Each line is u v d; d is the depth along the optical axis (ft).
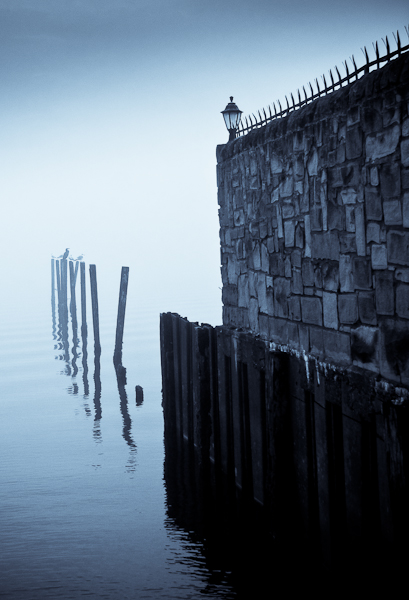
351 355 19.74
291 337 24.71
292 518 24.73
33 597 23.99
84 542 28.76
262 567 25.43
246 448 30.30
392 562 17.13
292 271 24.38
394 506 16.44
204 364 35.37
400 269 16.90
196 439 36.32
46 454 42.32
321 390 21.34
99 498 34.06
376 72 17.72
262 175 27.20
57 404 56.70
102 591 24.18
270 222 26.48
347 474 19.48
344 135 19.61
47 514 32.30
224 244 33.73
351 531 19.34
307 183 22.54
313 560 23.02
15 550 28.19
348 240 19.69
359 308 19.16
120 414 52.60
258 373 27.45
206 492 34.55
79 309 140.77
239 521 30.32
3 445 44.57
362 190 18.65
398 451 16.28
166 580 25.03
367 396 18.03
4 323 121.29
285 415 24.59
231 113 33.17
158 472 38.06
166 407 44.57
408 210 16.38
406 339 16.67
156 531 29.84
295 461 24.27
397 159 16.75
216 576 25.08
